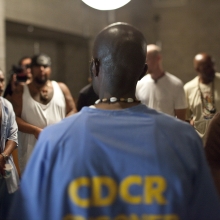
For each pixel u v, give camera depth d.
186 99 3.86
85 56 8.62
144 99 3.49
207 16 8.24
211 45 8.27
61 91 3.50
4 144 2.84
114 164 1.10
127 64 1.24
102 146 1.12
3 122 2.82
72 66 8.26
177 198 1.07
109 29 1.28
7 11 6.27
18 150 3.32
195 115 3.81
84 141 1.12
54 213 1.08
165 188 1.07
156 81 3.48
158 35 8.56
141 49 1.27
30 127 3.23
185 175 1.11
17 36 6.75
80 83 8.56
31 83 3.38
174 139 1.15
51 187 1.10
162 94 3.46
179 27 8.43
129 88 1.27
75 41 8.22
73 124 1.17
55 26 7.47
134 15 8.67
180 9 8.39
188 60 8.41
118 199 1.07
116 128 1.15
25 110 3.30
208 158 1.86
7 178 2.72
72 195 1.07
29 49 7.07
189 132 1.19
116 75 1.25
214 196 1.16
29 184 1.12
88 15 8.51
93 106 1.27
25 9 6.66
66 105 3.53
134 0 8.63
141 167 1.09
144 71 1.34
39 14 7.02
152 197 1.07
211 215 1.15
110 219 1.06
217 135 1.86
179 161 1.12
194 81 3.94
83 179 1.08
